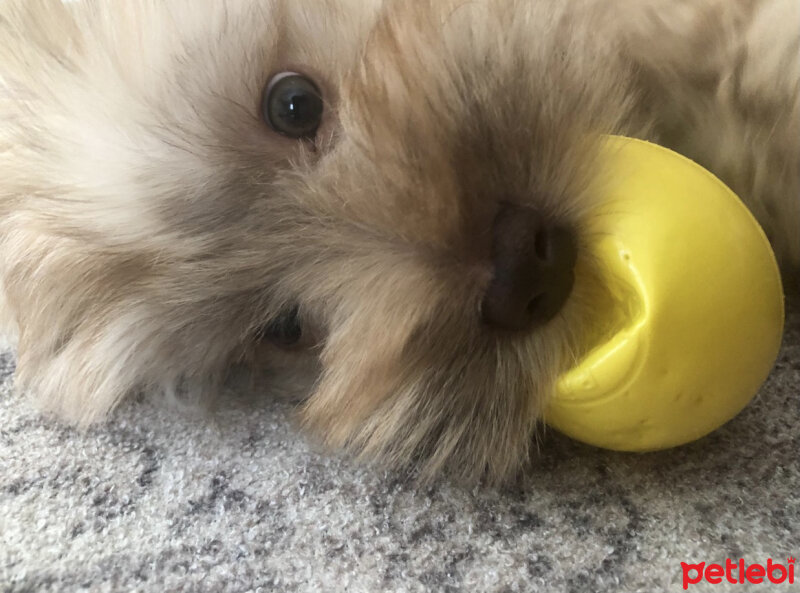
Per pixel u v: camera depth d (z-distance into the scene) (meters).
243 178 0.19
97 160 0.20
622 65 0.20
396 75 0.17
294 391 0.22
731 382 0.16
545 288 0.16
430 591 0.17
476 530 0.18
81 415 0.21
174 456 0.21
